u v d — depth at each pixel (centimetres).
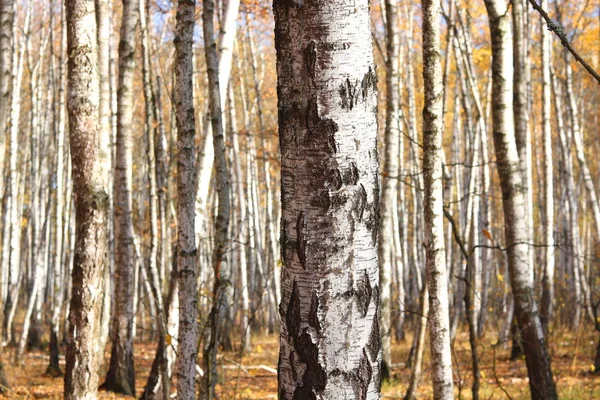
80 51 515
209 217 2366
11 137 1515
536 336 759
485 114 2014
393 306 1888
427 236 582
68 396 502
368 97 222
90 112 515
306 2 221
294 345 220
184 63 584
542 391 750
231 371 1301
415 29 2312
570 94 1622
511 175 777
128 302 1146
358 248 220
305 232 220
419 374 907
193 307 567
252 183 2152
